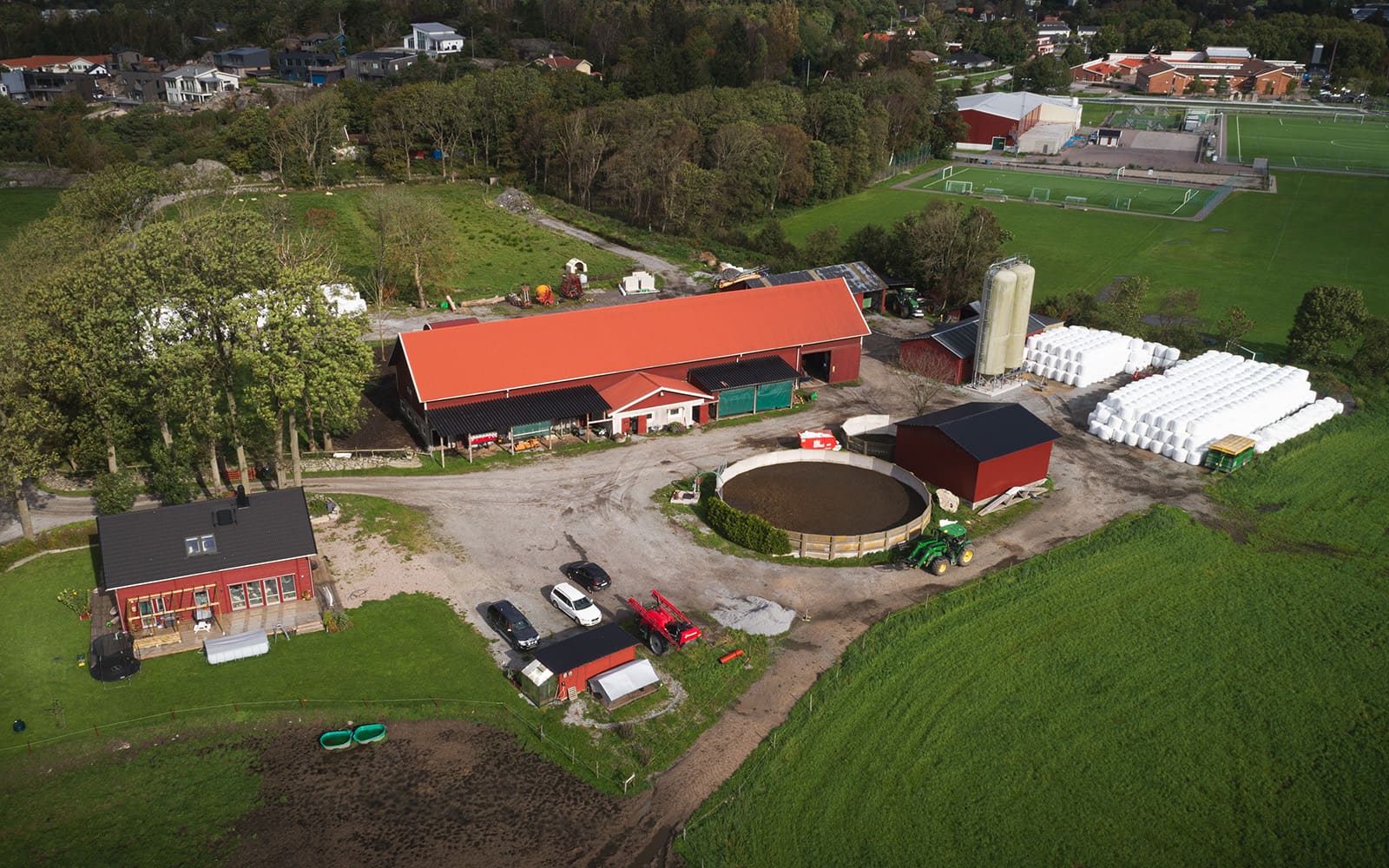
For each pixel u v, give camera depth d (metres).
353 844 34.88
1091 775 38.22
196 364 53.75
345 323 56.78
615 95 167.88
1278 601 50.66
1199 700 42.78
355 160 155.75
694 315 76.75
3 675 43.28
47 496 59.41
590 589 50.47
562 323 72.38
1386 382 82.38
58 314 54.66
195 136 150.50
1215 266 117.50
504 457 66.50
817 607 49.75
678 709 42.00
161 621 46.62
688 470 64.81
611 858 34.34
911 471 65.00
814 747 39.50
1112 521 59.56
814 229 138.38
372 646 45.81
